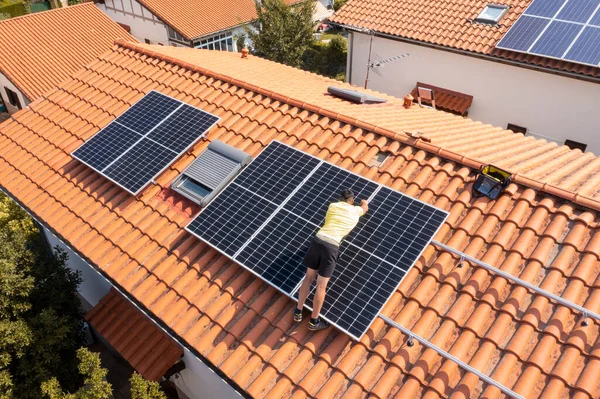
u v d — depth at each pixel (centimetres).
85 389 825
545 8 1582
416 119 1142
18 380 863
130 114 1046
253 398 578
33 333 843
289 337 629
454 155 797
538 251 636
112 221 864
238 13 3259
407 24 1827
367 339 597
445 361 561
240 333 650
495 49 1590
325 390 563
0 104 2670
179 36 3053
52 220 902
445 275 648
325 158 865
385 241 659
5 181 1030
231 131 970
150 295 725
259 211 747
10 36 2434
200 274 738
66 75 2355
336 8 4256
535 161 893
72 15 2691
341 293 619
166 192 879
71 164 1009
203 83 1125
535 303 588
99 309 909
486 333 578
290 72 1549
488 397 517
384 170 816
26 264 927
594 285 590
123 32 2711
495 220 693
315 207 723
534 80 1566
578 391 507
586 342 545
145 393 733
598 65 1366
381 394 546
